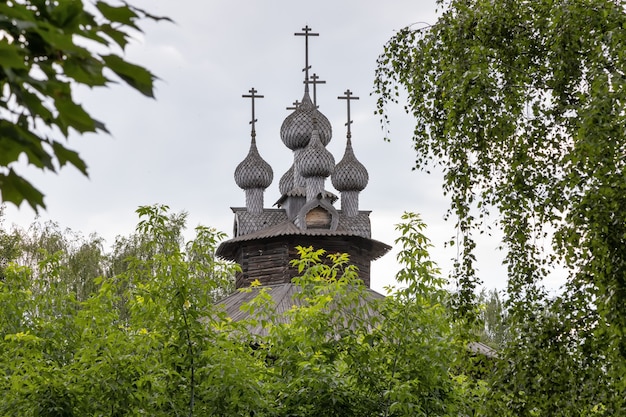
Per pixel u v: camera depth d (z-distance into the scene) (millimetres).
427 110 18359
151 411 21031
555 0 17453
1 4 3428
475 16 18109
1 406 20609
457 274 17203
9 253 60156
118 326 21906
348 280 22219
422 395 21812
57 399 20312
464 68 17344
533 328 15305
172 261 21578
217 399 20922
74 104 3516
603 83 14914
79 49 3535
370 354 21891
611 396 14586
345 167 51906
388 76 19344
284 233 46531
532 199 16797
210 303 22172
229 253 50188
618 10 16484
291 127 52844
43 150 3590
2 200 3592
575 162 14914
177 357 21234
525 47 17781
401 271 21844
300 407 21844
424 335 21719
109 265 60406
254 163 52188
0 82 3545
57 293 24094
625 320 13602
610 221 14062
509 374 15273
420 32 19016
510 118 16625
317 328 21953
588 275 14648
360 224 51188
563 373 14898
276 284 46812
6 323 22859
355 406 21984
